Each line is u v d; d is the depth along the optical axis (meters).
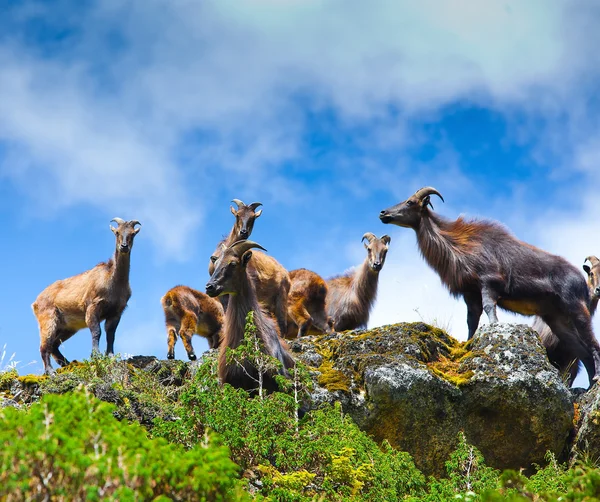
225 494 21.00
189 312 59.25
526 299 52.97
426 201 55.34
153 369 47.81
